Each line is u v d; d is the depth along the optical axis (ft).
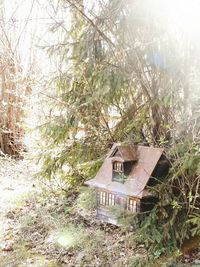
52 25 10.67
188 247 8.17
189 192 7.73
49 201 11.74
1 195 12.95
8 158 17.53
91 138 11.27
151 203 8.10
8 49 18.34
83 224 9.68
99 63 9.49
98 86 9.53
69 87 11.11
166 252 7.77
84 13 9.55
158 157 8.11
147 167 8.11
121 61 9.27
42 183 13.00
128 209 8.18
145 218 8.07
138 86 9.79
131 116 10.31
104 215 8.75
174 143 8.19
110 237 8.84
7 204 11.88
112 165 8.51
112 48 9.34
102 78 9.30
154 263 7.50
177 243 8.14
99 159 10.25
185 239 8.35
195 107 7.88
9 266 8.08
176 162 7.80
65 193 12.06
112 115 11.05
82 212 10.41
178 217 8.17
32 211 10.99
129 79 9.38
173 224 8.04
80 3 9.57
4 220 10.57
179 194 8.36
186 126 8.22
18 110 18.61
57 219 10.14
